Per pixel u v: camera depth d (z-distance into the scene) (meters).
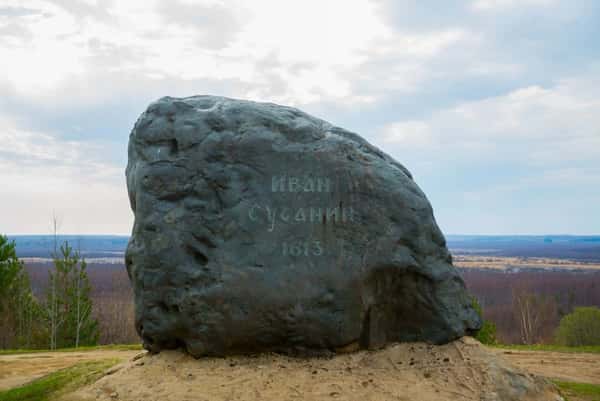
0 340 22.19
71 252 24.86
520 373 7.38
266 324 7.43
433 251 8.02
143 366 7.63
